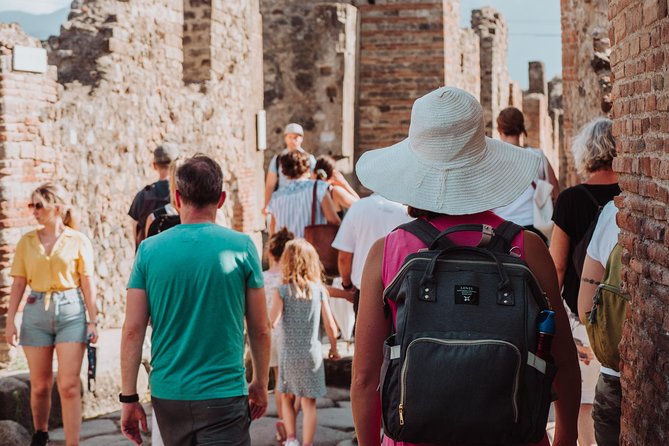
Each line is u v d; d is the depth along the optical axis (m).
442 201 2.84
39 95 9.07
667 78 3.51
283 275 6.56
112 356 8.34
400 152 3.01
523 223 6.61
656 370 3.63
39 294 6.34
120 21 10.58
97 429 7.35
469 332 2.55
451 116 2.87
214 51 13.10
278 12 16.69
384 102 17.47
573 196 5.04
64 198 6.46
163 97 11.69
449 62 17.77
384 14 17.36
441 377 2.50
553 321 2.61
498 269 2.64
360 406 2.85
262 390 4.48
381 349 2.85
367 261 2.89
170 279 4.16
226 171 13.57
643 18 3.85
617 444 4.67
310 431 6.55
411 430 2.55
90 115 9.98
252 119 14.73
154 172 11.41
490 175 2.88
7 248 8.59
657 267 3.66
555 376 2.89
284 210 8.72
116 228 10.48
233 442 4.15
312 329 6.57
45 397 6.46
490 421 2.49
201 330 4.15
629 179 4.13
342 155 16.61
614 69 4.48
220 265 4.21
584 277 4.64
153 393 4.21
